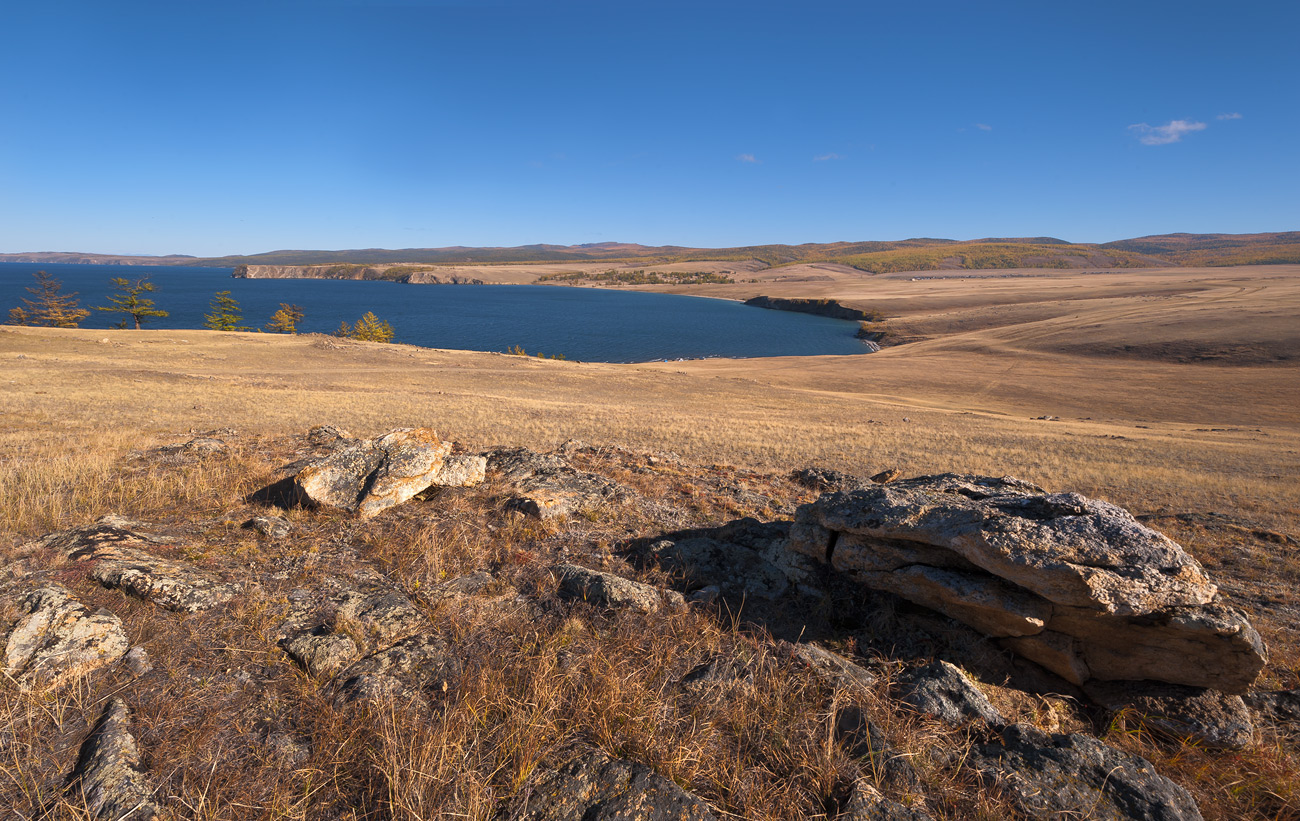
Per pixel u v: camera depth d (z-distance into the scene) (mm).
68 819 2574
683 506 7996
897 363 65812
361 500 6621
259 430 15680
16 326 51562
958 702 3838
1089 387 49719
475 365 51188
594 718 3471
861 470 16812
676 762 3100
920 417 33188
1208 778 3457
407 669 3859
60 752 2959
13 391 23500
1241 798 3309
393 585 5027
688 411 31891
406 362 50500
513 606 4762
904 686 4043
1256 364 55156
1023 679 4336
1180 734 3828
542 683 3629
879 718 3619
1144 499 13164
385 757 2977
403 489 6879
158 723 3189
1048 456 20094
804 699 3775
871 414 34031
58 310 85125
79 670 3482
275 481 7941
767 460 17766
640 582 5332
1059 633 4301
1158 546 4188
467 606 4695
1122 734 3850
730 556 6082
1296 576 6996
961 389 50438
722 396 41375
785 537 6430
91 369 33094
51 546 5129
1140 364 59594
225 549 5488
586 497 7543
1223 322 71812
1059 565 4020
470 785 2863
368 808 2830
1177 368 56625
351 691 3564
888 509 5238
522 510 6824
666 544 6172
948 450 20750
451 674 3805
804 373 59219
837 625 5000
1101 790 3109
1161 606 3883
